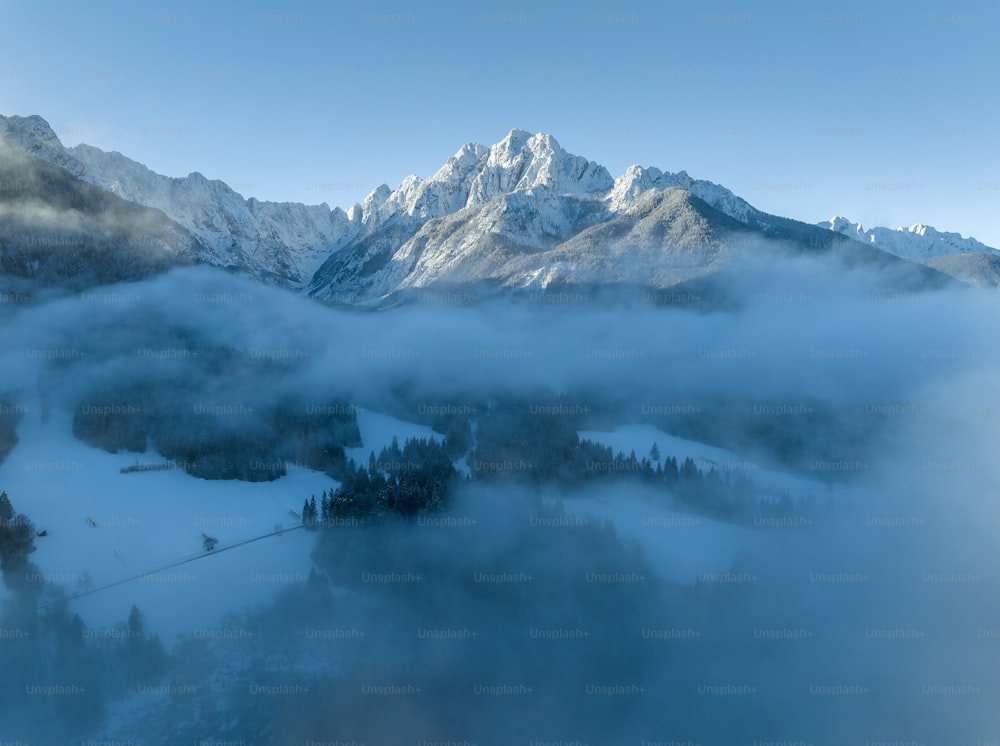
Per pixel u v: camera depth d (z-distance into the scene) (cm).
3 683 9825
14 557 11731
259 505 15250
